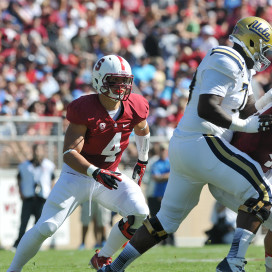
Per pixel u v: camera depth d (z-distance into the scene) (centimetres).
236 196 1447
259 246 3247
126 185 1642
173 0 5550
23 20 4903
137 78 4619
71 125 1590
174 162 1498
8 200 3544
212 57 1445
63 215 1616
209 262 2330
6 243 3528
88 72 4594
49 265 2256
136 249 1516
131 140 3691
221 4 5559
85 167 1543
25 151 3581
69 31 5022
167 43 5112
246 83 1473
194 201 1527
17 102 4138
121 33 5256
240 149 1507
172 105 4556
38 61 4600
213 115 1418
